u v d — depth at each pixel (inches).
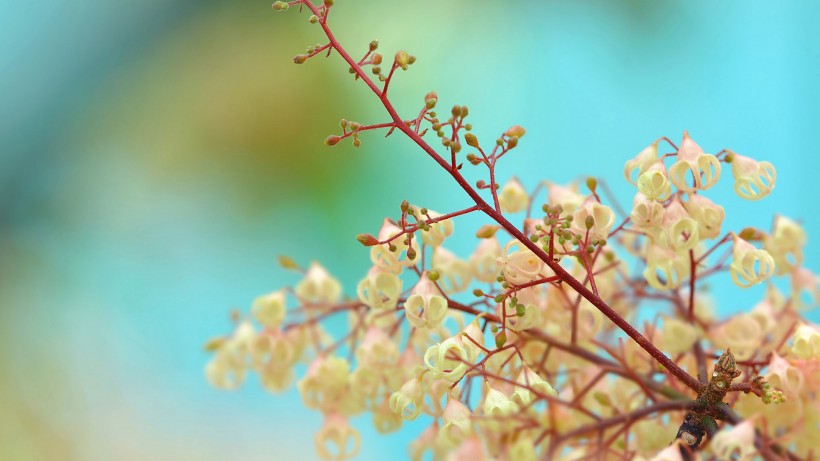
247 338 24.0
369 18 35.7
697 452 20.9
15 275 36.8
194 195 36.4
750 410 21.9
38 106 36.4
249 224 36.4
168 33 35.6
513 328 21.4
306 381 22.9
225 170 35.4
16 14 35.9
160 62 35.7
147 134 36.0
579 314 22.4
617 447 21.9
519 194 22.8
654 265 22.1
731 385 20.9
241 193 35.4
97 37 35.9
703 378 22.2
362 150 35.2
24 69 36.1
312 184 35.1
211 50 35.4
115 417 36.2
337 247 36.0
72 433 35.7
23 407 35.6
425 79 36.5
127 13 35.7
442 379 21.2
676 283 22.1
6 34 35.9
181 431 36.6
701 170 21.6
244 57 35.1
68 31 35.8
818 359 21.6
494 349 21.4
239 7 35.6
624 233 23.4
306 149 34.9
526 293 21.4
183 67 35.6
